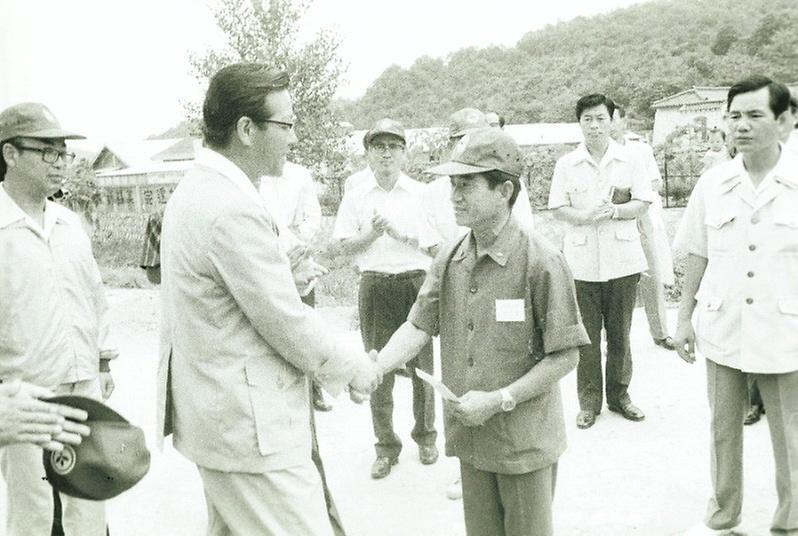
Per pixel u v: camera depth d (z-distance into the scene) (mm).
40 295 3252
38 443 2012
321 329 2404
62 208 3498
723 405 3525
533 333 2488
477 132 2480
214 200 2309
